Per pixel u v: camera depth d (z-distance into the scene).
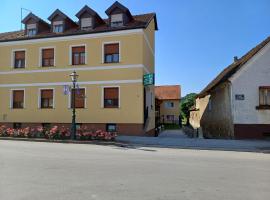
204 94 35.56
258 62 21.84
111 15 25.84
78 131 21.30
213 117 31.16
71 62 26.09
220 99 26.80
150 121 28.47
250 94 21.75
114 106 24.81
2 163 10.95
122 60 24.59
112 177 8.73
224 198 6.77
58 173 9.22
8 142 19.36
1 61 28.42
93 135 19.86
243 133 21.59
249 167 10.83
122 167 10.36
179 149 16.78
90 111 25.23
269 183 8.30
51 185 7.71
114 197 6.70
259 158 13.43
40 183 7.92
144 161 11.77
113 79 24.78
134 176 8.91
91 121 25.17
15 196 6.73
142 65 24.28
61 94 26.23
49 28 29.08
